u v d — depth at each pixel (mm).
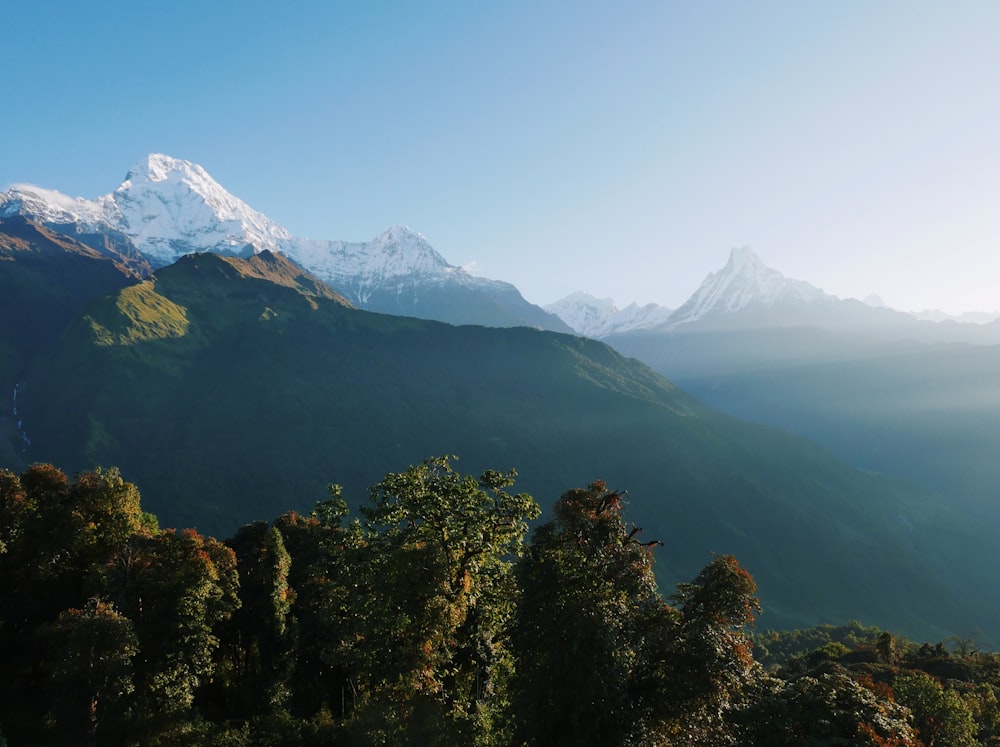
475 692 27875
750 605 21266
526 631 21797
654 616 22219
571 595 21328
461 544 25828
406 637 24688
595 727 19594
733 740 20703
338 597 30500
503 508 26375
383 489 27797
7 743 29594
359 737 27109
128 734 32094
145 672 33781
